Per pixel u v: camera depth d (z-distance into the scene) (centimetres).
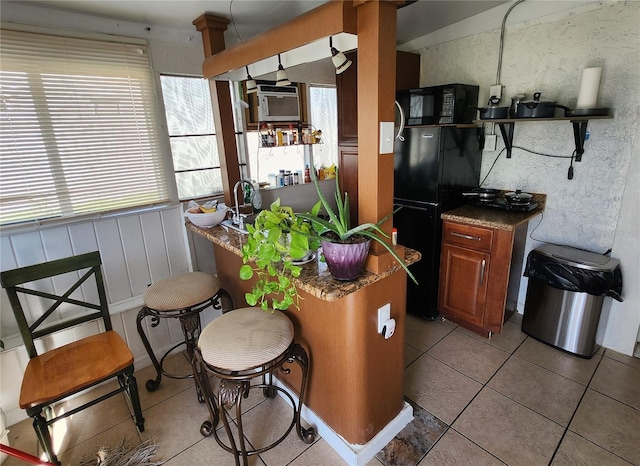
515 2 225
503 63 240
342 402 153
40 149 184
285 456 160
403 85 277
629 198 199
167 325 236
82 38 187
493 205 244
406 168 250
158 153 224
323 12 118
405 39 289
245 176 281
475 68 256
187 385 211
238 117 271
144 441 171
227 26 209
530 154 242
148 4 177
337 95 285
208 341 143
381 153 124
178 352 244
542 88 227
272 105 286
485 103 254
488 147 261
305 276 133
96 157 202
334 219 124
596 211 220
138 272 227
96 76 195
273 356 138
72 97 189
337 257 121
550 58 220
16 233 182
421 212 249
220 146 228
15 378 185
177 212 237
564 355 221
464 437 165
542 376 203
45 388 147
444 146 231
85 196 202
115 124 205
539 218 246
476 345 235
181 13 193
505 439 163
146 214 224
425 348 233
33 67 176
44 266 169
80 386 151
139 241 224
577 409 178
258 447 165
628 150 201
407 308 278
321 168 339
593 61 204
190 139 240
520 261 251
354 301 134
